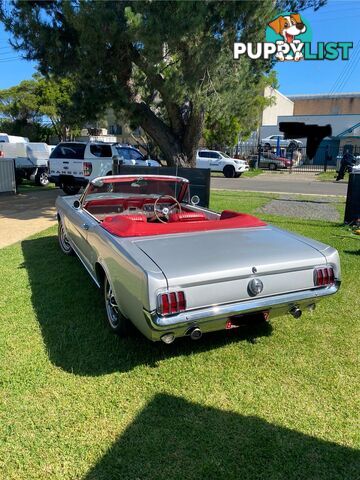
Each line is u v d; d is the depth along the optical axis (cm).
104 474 222
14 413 267
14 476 220
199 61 872
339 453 239
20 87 3925
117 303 333
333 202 1277
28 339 360
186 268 282
